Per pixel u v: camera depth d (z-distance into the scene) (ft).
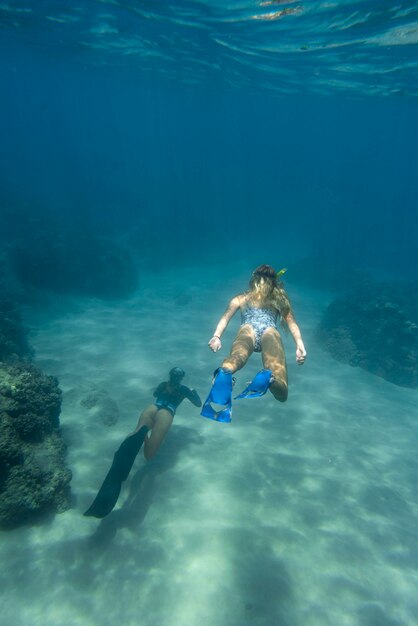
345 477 22.65
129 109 346.13
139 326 46.24
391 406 33.19
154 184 166.09
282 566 15.80
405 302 50.19
